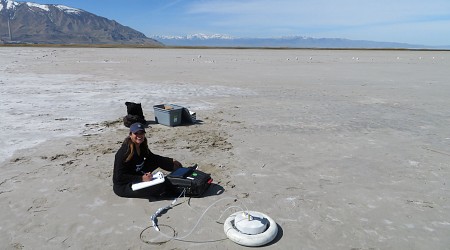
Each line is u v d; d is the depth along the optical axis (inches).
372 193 223.6
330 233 174.7
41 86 668.7
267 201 208.1
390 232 177.2
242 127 390.3
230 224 171.9
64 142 318.0
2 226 175.2
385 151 313.3
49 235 168.1
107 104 506.0
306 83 812.6
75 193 213.8
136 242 163.3
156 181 201.6
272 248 160.4
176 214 189.6
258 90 685.3
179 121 394.9
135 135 200.2
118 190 207.0
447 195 223.0
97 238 166.1
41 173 244.4
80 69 1037.8
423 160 290.5
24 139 324.5
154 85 715.4
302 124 411.5
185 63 1384.1
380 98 618.5
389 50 4121.6
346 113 482.3
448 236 174.6
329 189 228.1
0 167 253.8
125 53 2217.0
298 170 261.1
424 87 775.1
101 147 304.8
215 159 280.5
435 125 418.9
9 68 1007.0
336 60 1823.3
